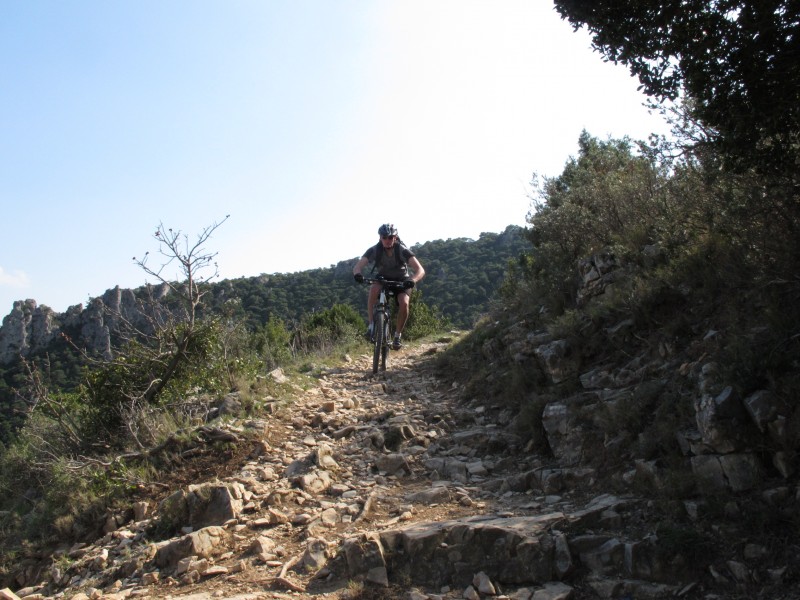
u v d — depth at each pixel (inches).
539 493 181.8
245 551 167.2
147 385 301.3
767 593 117.3
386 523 172.1
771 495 134.6
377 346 356.2
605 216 313.4
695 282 215.2
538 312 308.3
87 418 298.5
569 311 266.2
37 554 207.9
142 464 238.1
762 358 155.5
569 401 208.7
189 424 267.4
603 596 128.6
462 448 226.7
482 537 143.9
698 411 154.6
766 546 125.7
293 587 142.3
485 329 362.3
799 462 138.1
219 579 153.3
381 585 139.5
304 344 522.9
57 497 231.5
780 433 140.5
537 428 213.2
